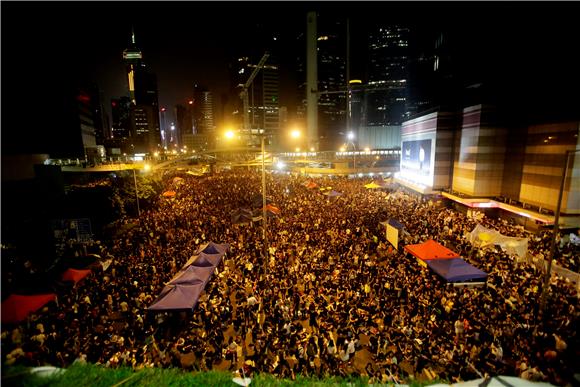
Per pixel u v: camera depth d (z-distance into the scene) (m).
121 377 5.51
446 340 10.91
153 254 19.67
